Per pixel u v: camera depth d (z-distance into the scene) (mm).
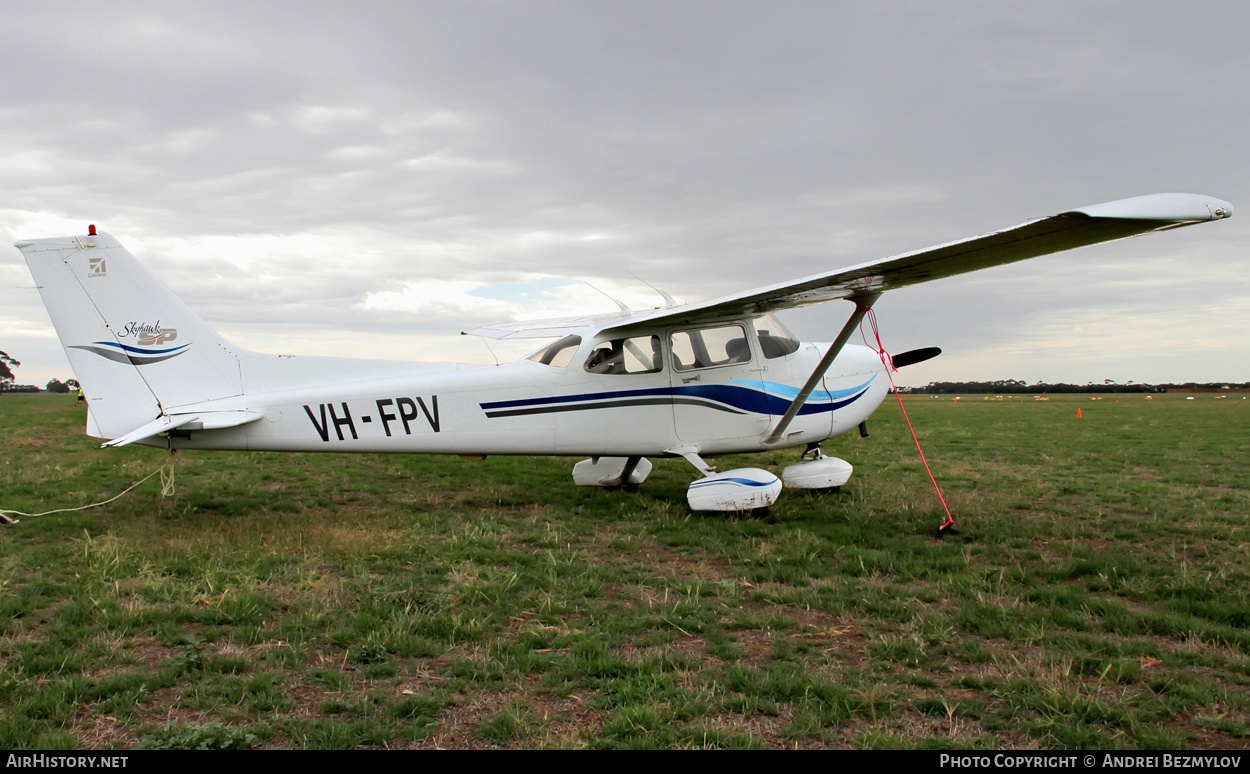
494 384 7547
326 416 7332
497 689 3379
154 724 3016
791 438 8172
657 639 3982
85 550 5492
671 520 7074
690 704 3160
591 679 3477
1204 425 19422
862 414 8539
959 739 2926
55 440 14281
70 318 7113
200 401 7305
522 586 4934
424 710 3150
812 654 3816
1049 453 12820
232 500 8297
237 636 3916
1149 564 5500
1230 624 4266
